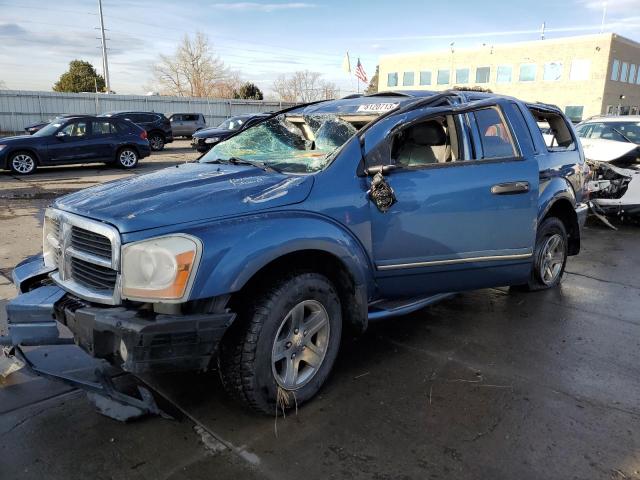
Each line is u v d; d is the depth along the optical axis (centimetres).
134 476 252
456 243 368
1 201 1030
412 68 5344
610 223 899
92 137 1568
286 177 324
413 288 367
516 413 308
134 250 260
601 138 980
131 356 251
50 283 323
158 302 258
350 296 332
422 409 312
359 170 334
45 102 3394
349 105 407
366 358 378
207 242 262
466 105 394
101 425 292
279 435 285
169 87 6181
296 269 303
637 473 256
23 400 317
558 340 411
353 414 306
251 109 4244
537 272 504
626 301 504
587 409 313
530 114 460
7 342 306
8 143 1436
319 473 255
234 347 281
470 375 354
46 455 266
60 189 1186
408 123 359
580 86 4297
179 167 388
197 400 319
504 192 381
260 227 281
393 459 266
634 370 363
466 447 276
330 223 312
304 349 311
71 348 385
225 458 266
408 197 343
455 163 370
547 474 255
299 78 6241
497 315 462
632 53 4434
